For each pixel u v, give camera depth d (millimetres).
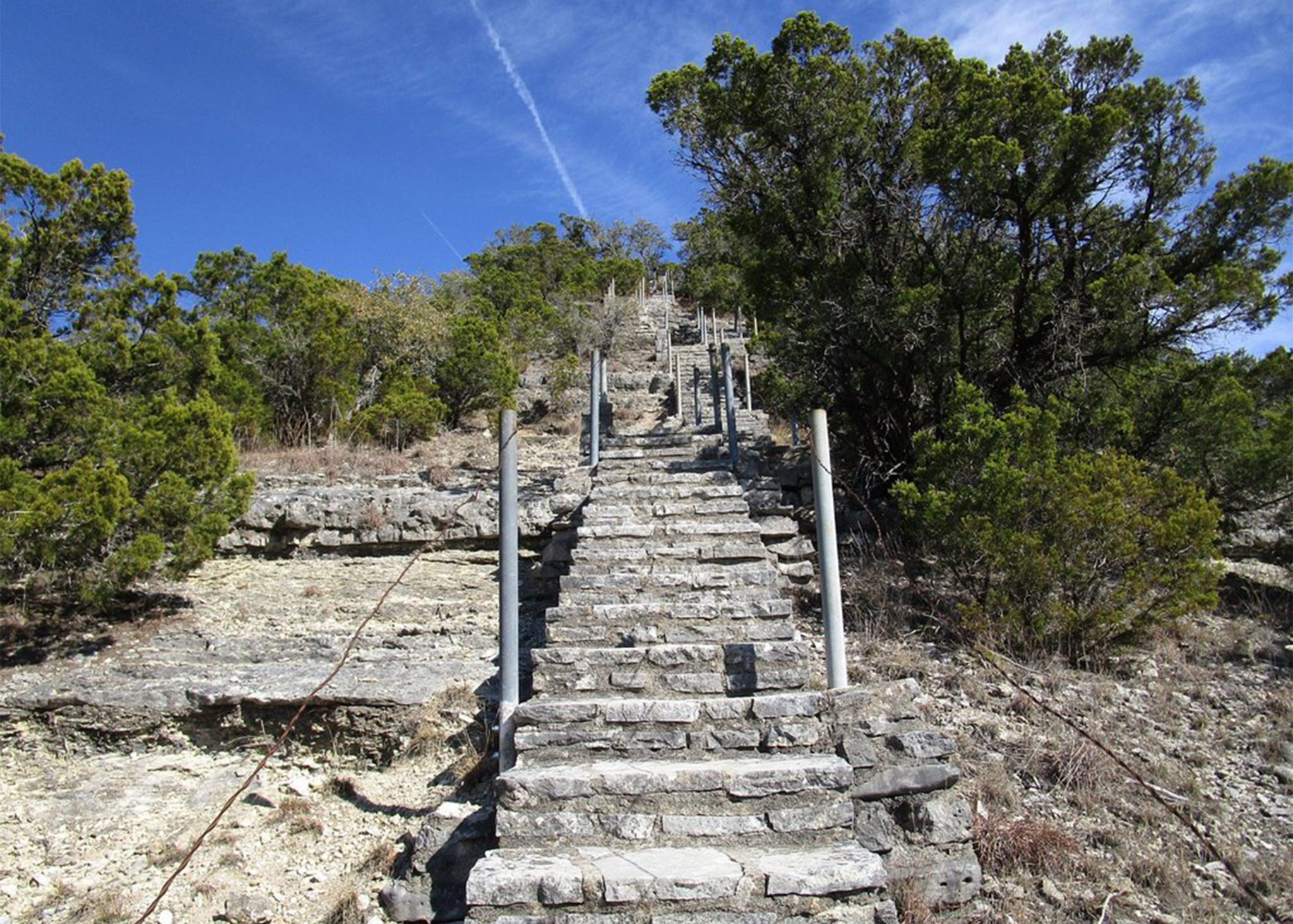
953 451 8672
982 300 10492
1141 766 6297
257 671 7715
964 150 9617
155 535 8367
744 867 4602
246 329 16484
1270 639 8438
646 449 11391
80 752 7266
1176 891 5160
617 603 7254
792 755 5547
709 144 11742
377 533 10352
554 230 49031
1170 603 7832
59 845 6121
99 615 8969
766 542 9125
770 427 15406
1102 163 10289
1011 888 5191
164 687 7391
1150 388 10109
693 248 29656
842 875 4520
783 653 6332
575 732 5633
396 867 5465
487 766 6219
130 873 5809
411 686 7152
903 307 10094
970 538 8133
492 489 11398
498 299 28812
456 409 17859
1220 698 7395
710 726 5680
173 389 9852
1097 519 7887
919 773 5414
